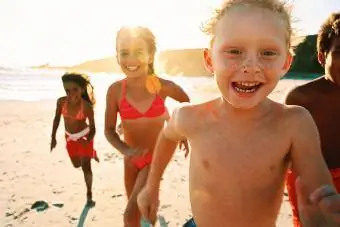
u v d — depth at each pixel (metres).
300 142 1.67
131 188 3.83
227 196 1.81
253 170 1.75
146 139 3.79
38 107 16.62
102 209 4.98
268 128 1.74
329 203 1.16
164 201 5.21
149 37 3.74
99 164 7.17
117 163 7.24
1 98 21.22
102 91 27.36
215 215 1.85
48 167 6.95
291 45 1.72
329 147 2.69
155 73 3.90
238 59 1.59
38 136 9.93
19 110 15.47
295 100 2.76
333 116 2.66
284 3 1.62
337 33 2.52
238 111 1.76
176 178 6.23
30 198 5.36
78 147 5.29
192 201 1.97
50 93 25.31
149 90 3.76
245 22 1.56
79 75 5.40
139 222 3.43
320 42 2.68
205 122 1.89
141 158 3.71
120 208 5.02
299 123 1.69
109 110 3.87
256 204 1.78
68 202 5.23
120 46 3.69
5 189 5.72
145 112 3.74
